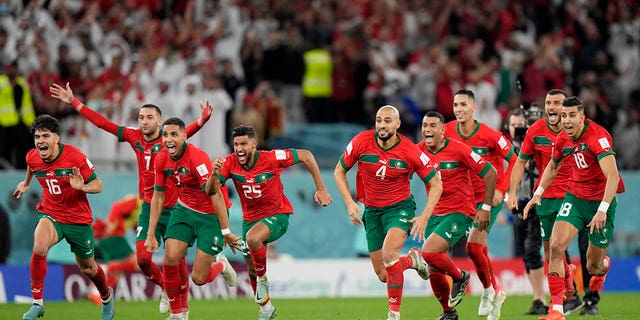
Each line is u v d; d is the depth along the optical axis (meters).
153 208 34.44
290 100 72.56
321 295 54.66
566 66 77.50
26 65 60.72
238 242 33.78
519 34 79.38
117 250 51.31
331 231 58.16
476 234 36.03
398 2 77.94
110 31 66.75
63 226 34.94
